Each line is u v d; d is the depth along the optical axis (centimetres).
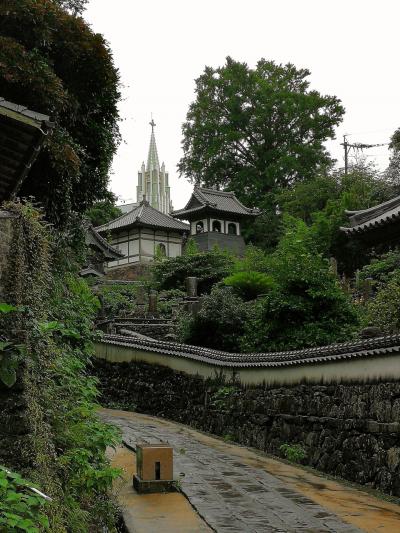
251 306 1598
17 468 341
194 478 674
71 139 925
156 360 1486
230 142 4772
